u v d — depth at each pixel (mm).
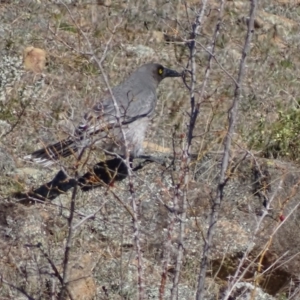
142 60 15086
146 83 11438
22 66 13875
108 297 8484
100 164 10281
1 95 12766
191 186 9984
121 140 9578
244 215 9906
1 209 9188
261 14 17969
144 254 9406
